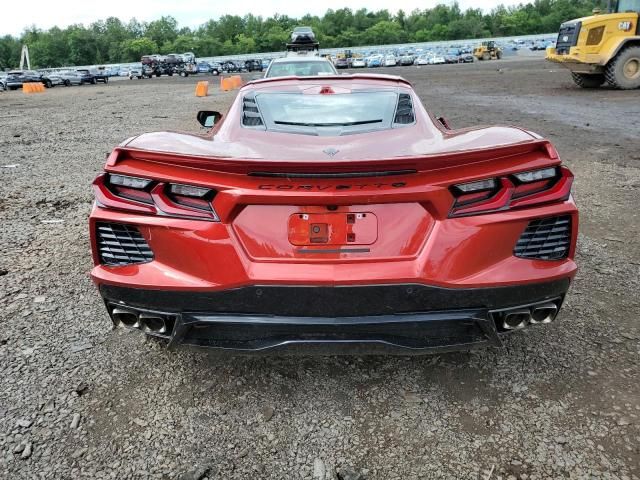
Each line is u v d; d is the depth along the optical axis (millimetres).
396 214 2135
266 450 2100
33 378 2541
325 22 148250
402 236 2137
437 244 2119
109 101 21688
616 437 2111
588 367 2570
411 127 2812
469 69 43844
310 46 24000
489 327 2176
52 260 4059
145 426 2227
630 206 5121
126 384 2506
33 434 2168
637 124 10141
